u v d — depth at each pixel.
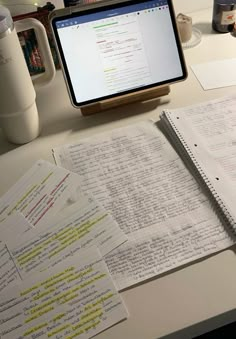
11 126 0.55
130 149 0.55
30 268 0.42
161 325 0.37
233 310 0.37
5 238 0.46
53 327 0.37
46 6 0.65
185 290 0.39
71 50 0.58
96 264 0.42
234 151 0.52
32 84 0.56
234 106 0.59
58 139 0.59
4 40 0.47
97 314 0.38
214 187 0.47
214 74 0.67
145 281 0.40
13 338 0.37
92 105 0.61
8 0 0.65
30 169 0.54
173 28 0.61
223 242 0.42
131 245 0.43
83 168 0.53
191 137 0.54
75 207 0.48
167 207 0.47
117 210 0.47
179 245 0.43
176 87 0.65
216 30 0.78
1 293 0.40
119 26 0.59
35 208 0.49
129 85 0.61
